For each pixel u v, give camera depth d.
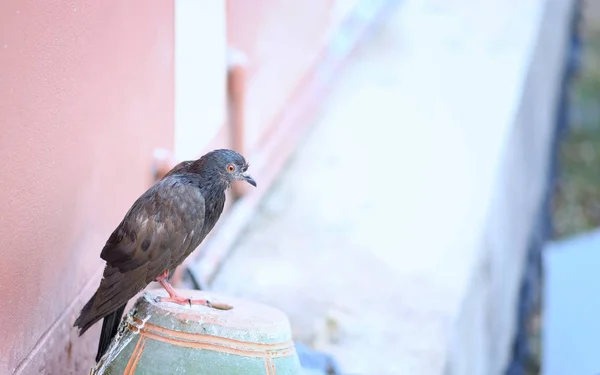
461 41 15.72
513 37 15.92
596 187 19.02
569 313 9.74
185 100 8.20
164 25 7.20
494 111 13.20
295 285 8.85
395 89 13.95
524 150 14.28
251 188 10.11
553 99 20.09
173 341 4.50
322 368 7.22
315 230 10.02
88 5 5.59
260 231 9.91
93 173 5.85
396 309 8.52
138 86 6.65
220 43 8.86
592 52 24.39
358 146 12.14
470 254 9.60
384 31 16.25
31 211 4.95
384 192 10.94
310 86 12.84
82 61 5.54
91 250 5.93
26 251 4.91
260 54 10.24
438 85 14.07
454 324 8.33
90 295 5.95
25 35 4.75
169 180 4.87
